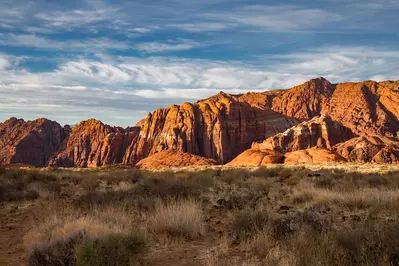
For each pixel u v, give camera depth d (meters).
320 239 7.21
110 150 185.25
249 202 12.73
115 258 6.42
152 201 12.55
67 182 23.53
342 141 140.25
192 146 168.50
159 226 9.36
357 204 12.10
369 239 6.89
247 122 176.88
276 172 29.62
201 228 9.35
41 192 17.42
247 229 8.82
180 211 9.92
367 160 101.25
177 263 7.04
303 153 69.25
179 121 176.38
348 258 6.33
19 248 8.80
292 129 141.25
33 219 11.98
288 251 6.87
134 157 174.50
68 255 6.93
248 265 6.39
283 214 10.92
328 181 20.03
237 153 169.75
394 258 6.09
